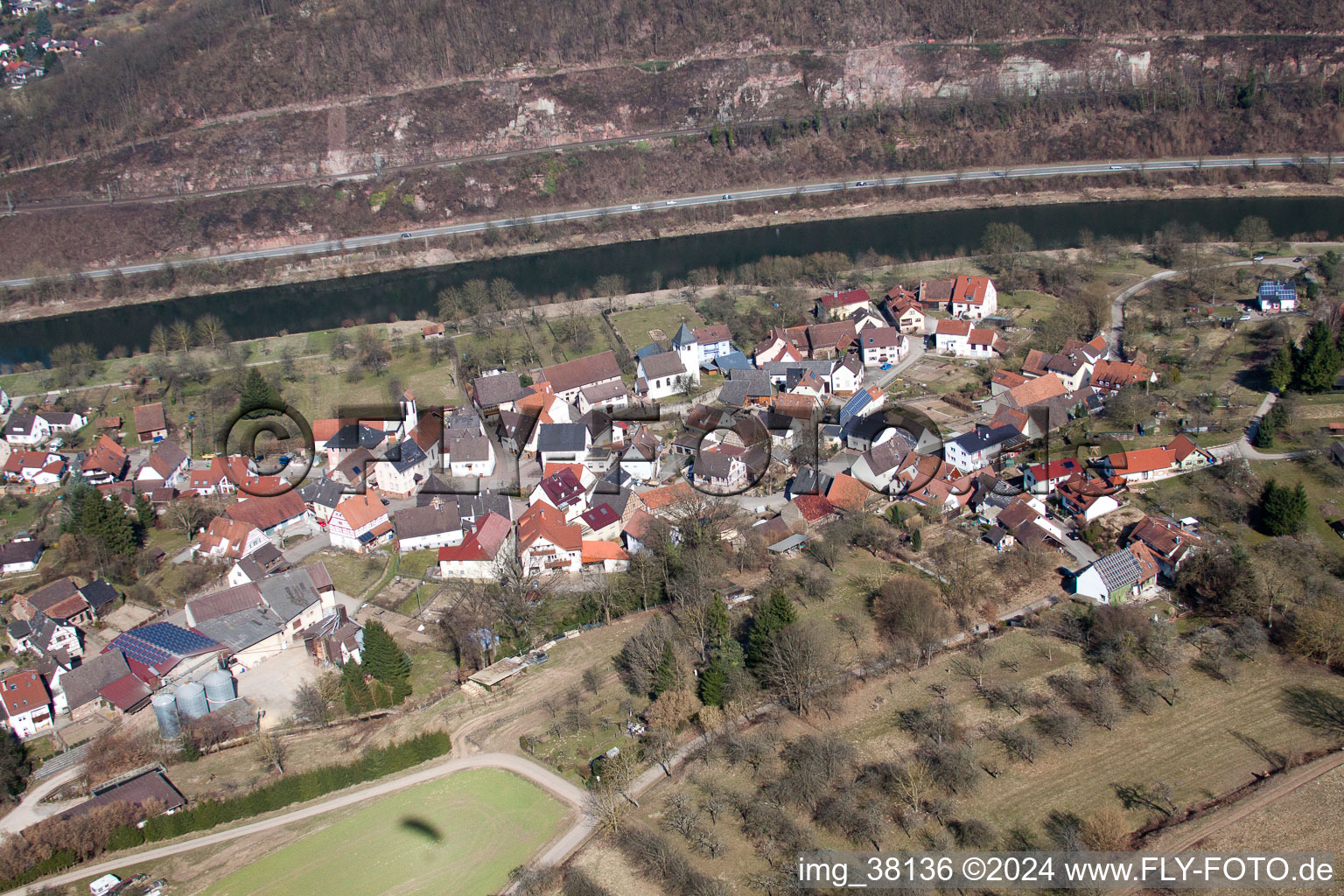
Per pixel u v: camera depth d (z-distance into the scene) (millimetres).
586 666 149750
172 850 122938
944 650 147125
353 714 143750
